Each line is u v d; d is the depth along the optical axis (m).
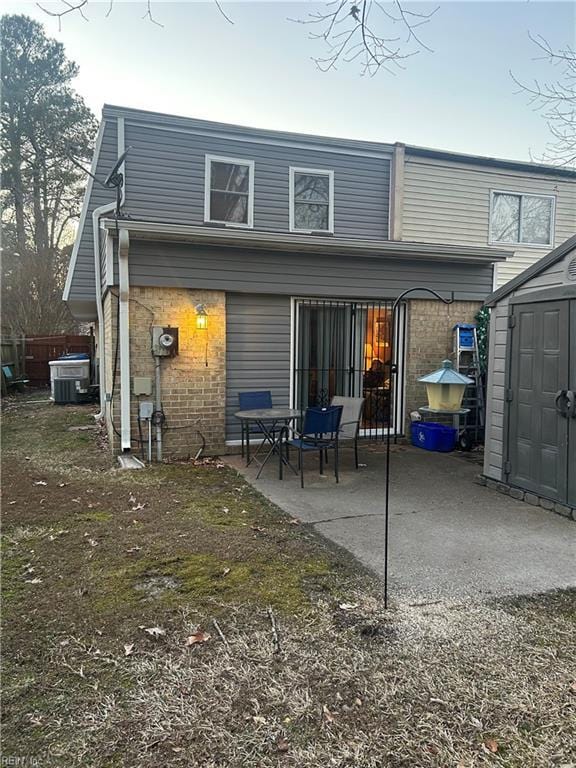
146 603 2.84
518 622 2.67
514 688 2.15
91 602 2.84
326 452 7.03
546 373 4.64
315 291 7.15
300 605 2.83
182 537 3.86
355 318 7.70
